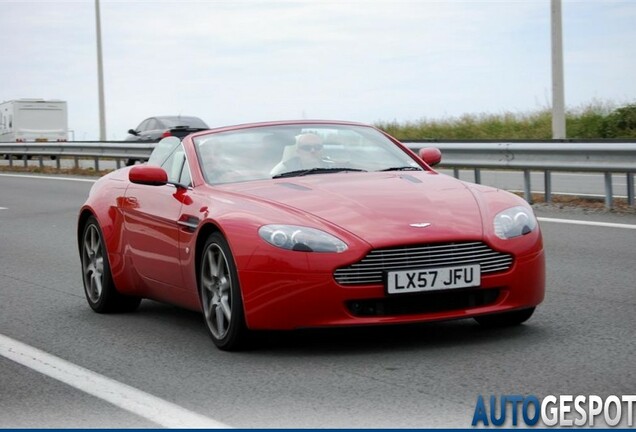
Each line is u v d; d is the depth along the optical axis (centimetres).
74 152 2816
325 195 620
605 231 1109
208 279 634
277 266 573
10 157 3144
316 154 705
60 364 600
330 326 568
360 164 706
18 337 691
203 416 473
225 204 629
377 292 566
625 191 1557
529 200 1424
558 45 2133
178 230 666
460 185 653
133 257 733
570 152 1334
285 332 651
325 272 564
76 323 740
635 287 785
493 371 531
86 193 2002
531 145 1391
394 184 645
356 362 565
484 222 593
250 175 681
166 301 725
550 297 753
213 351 618
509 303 591
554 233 1110
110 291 770
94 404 505
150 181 693
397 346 602
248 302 584
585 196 1415
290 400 493
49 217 1580
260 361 581
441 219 588
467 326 653
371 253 567
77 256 1131
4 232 1406
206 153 705
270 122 748
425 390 500
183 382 541
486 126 2880
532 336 615
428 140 1723
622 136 2494
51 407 504
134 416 479
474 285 577
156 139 3048
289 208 604
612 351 569
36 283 945
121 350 635
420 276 568
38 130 4462
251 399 499
